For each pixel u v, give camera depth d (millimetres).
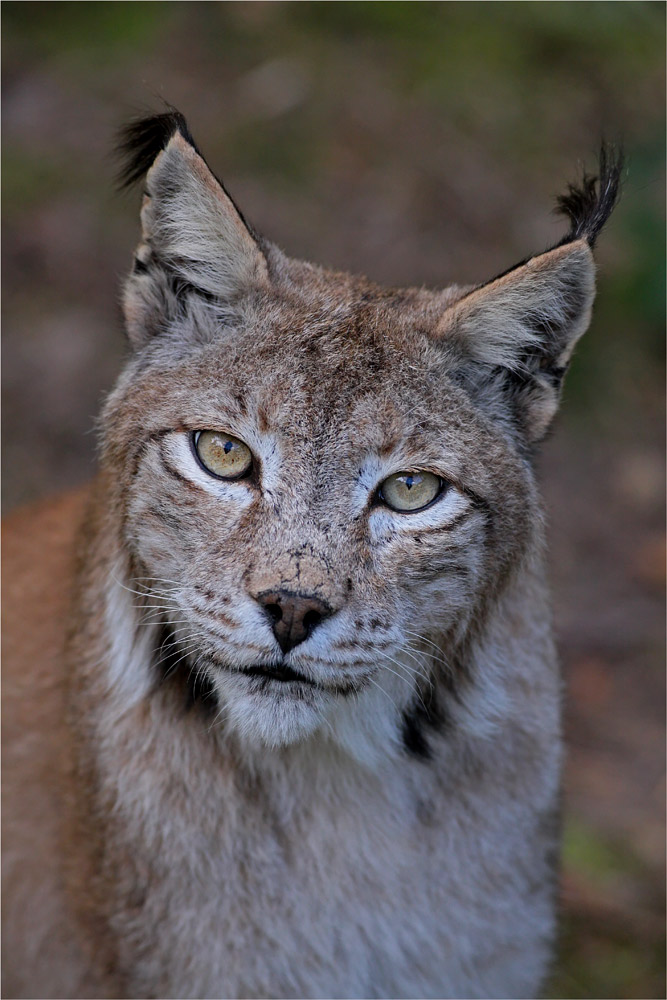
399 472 6145
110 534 6762
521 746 7184
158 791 6770
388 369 6215
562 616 12867
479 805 7066
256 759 6742
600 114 17531
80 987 7547
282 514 5887
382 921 6980
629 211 15758
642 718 11758
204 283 6465
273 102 16609
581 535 13930
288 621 5727
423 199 16016
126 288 6602
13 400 13484
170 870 6785
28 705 7734
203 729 6715
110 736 6852
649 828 10578
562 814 7852
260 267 6391
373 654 6004
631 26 18828
